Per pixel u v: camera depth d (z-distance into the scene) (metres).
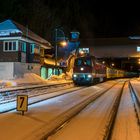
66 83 40.41
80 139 9.55
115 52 68.12
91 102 20.56
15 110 15.84
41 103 19.52
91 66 40.97
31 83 34.91
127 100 22.56
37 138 9.60
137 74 138.00
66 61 61.94
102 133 10.48
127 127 11.70
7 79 34.91
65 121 12.90
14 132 10.41
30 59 45.59
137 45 66.88
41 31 63.28
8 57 42.12
